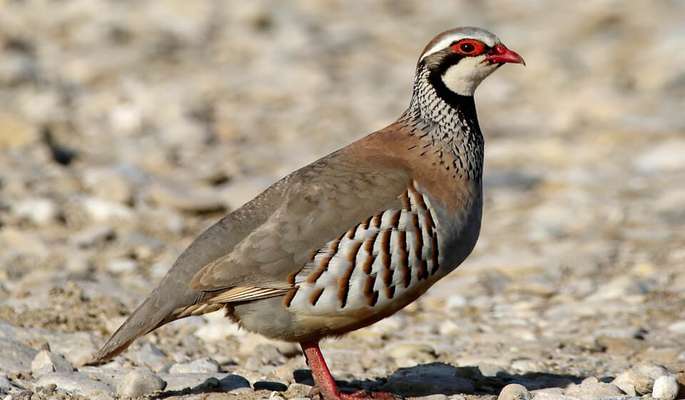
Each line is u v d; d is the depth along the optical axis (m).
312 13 32.94
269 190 9.02
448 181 9.11
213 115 23.05
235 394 9.02
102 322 11.35
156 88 24.48
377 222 8.64
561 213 16.77
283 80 26.12
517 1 35.28
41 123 20.59
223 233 8.77
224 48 28.73
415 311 12.56
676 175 19.06
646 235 15.59
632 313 12.19
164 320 8.64
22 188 16.44
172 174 18.36
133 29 29.56
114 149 19.89
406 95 25.31
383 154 9.14
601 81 26.45
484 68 9.55
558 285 13.50
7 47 26.72
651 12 33.09
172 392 9.12
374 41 30.42
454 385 9.55
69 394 9.05
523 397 8.70
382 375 10.13
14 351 10.09
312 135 21.98
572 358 10.66
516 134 22.36
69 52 27.30
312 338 8.95
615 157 20.47
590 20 31.94
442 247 8.93
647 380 9.27
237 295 8.61
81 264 13.38
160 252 14.34
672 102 24.39
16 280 12.75
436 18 33.09
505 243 15.39
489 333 11.60
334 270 8.57
